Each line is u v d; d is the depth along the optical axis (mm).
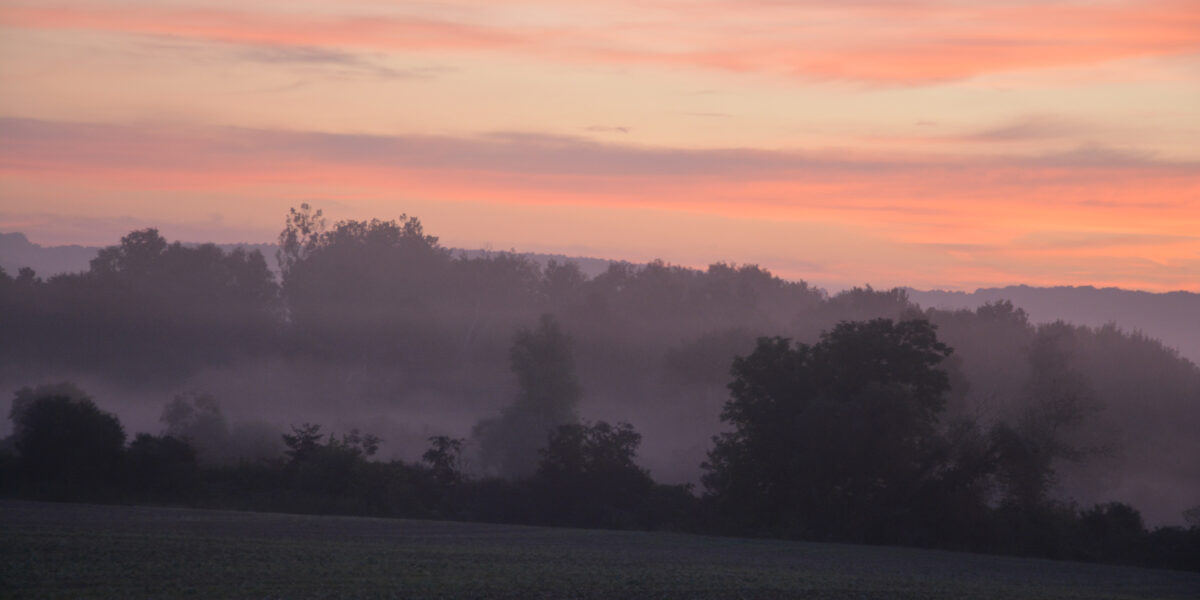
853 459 68938
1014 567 50312
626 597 30438
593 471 78250
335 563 35000
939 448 69438
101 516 50594
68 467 66375
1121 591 40750
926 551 59562
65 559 32688
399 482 76062
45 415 67000
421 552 40719
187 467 70125
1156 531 64625
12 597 26328
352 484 74312
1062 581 43781
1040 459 69438
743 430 75500
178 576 30328
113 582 28812
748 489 72625
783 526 68312
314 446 80125
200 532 44562
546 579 33531
